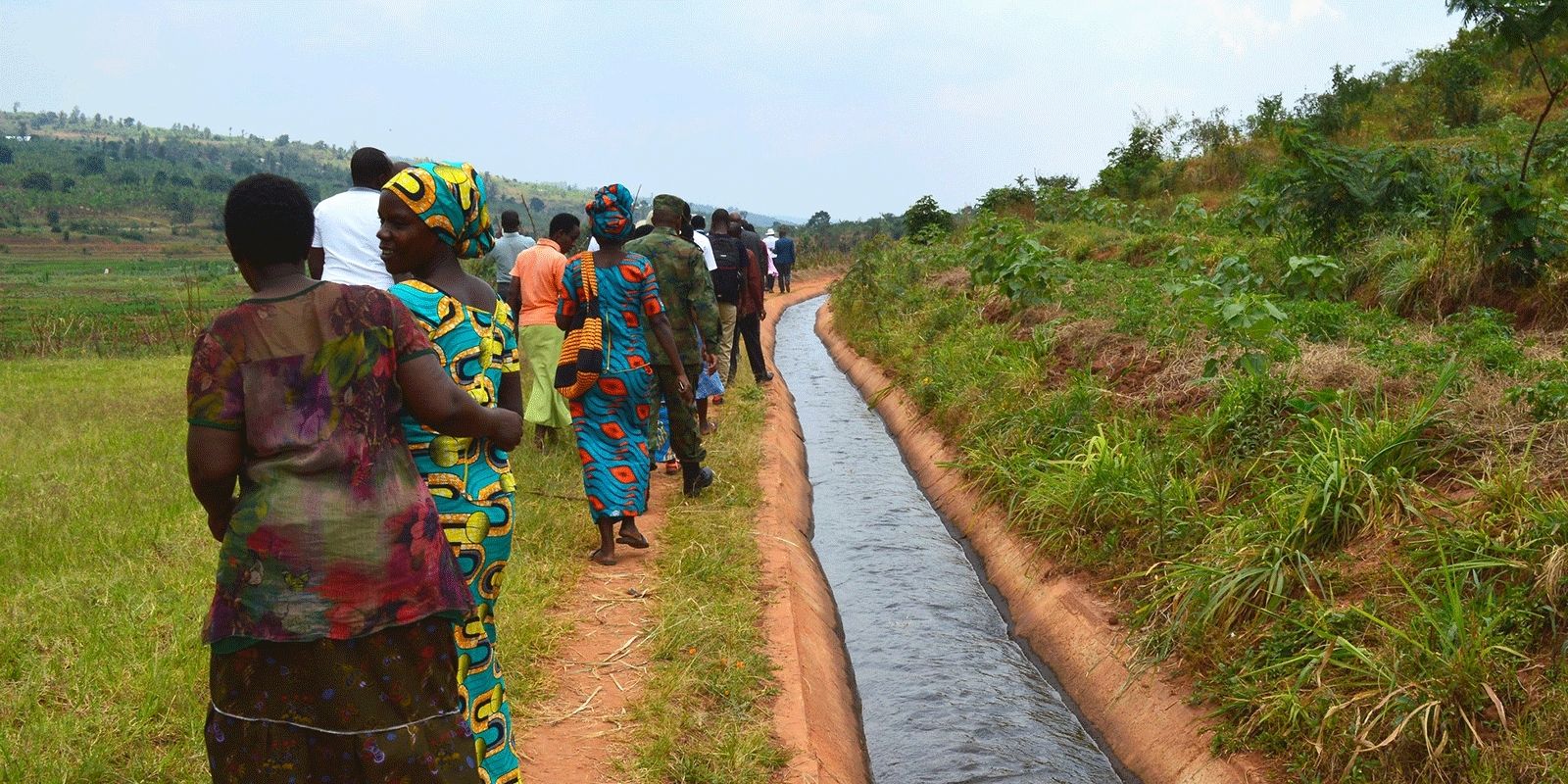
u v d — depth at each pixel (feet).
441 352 9.91
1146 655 17.30
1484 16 28.53
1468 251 25.96
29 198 601.62
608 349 19.67
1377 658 13.80
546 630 16.52
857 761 15.66
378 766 8.29
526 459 25.30
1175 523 19.69
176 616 15.57
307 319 8.33
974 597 23.09
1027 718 17.90
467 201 10.52
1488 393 18.34
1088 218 69.26
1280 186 36.14
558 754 13.34
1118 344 30.01
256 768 8.26
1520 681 12.75
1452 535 14.92
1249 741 14.35
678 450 23.70
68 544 18.88
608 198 19.39
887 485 31.50
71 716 12.70
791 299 86.33
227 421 8.18
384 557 8.27
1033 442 26.71
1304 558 16.28
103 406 32.63
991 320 42.14
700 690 15.37
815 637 18.67
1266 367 22.24
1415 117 67.36
